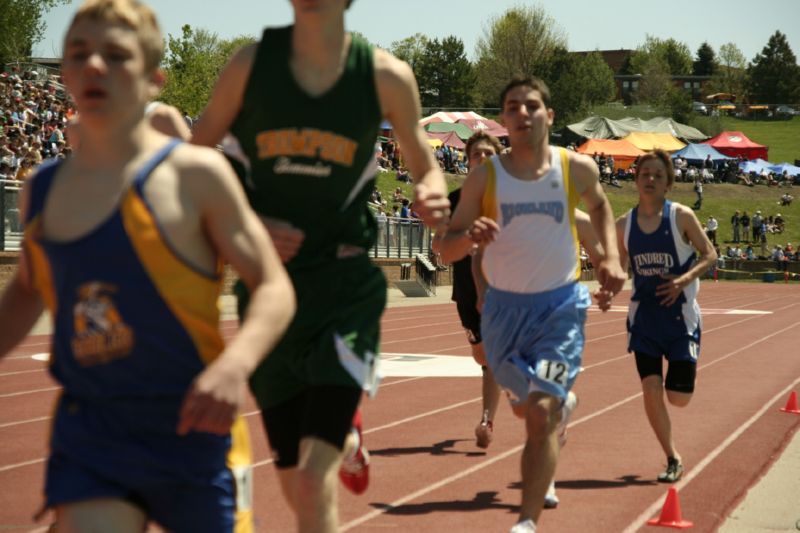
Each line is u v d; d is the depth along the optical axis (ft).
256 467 39.91
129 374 15.26
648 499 35.81
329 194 20.62
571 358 29.27
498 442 46.75
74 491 15.01
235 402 14.42
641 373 39.52
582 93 606.14
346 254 21.26
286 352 20.92
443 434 48.67
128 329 15.17
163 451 15.31
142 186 15.11
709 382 72.49
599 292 31.96
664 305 39.34
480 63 636.89
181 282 15.30
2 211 113.91
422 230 209.05
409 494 36.04
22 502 33.94
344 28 20.20
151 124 23.70
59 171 15.72
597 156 406.41
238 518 16.69
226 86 20.42
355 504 34.45
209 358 15.74
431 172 21.77
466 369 76.33
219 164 15.61
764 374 78.33
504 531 31.14
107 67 14.94
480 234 26.99
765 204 410.72
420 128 21.40
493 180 29.78
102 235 14.99
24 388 61.82
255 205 20.99
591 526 31.91
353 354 20.36
